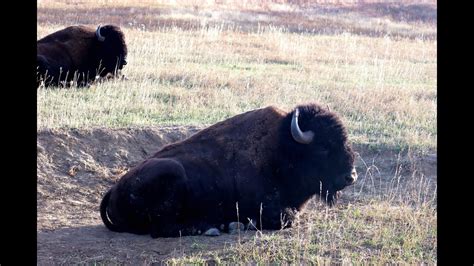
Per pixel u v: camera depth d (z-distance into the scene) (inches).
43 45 1943.9
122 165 1363.2
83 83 1975.9
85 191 1273.4
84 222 1147.3
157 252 998.4
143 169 1055.6
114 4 4343.0
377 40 3469.5
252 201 1084.5
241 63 2500.0
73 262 969.5
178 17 3858.3
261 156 1091.3
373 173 1363.2
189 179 1058.1
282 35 3221.0
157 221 1058.1
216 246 1010.1
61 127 1408.7
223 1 4928.6
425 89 2135.8
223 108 1731.1
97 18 3681.1
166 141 1450.5
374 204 1179.3
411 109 1775.3
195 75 2097.7
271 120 1102.4
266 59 2628.0
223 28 3548.2
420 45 3408.0
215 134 1117.1
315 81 2159.2
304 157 1081.4
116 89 1859.0
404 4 5354.3
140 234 1080.8
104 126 1455.5
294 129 1054.4
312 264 941.8
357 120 1670.8
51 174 1290.6
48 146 1343.5
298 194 1103.6
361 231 1061.1
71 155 1344.7
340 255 972.6
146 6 4355.3
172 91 1867.6
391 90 2028.8
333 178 1079.6
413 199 1226.0
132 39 2778.1
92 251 1003.9
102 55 2021.4
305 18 4367.6
